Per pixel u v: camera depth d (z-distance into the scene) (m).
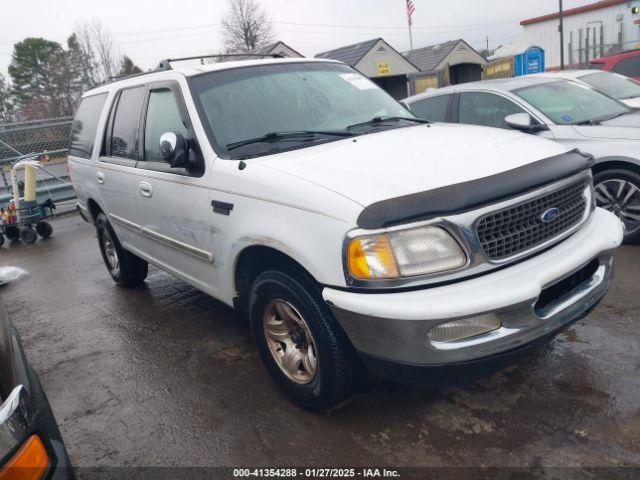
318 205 2.54
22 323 5.11
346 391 2.81
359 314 2.41
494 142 3.05
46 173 10.70
